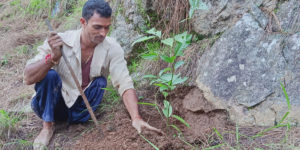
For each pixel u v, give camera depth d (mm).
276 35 3104
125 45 4109
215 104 3100
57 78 2977
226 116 3018
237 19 3436
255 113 2902
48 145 3045
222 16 3516
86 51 3039
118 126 3123
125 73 3117
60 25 5734
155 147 2652
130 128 3012
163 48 3898
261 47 3115
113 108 3445
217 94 3125
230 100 3043
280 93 2869
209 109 3109
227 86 3109
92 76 3158
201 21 3654
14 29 6125
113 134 3004
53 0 6184
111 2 4688
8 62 5043
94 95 3201
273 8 3238
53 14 6160
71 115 3213
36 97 3045
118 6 4379
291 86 2855
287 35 3061
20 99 4008
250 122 2887
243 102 2977
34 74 2807
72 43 2988
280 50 3020
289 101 2807
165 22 3959
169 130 3096
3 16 6703
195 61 3500
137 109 3016
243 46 3197
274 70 2975
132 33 4098
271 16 3225
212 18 3580
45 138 3041
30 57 5121
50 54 2750
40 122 3455
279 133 2693
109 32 4414
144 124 2887
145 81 3748
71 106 3146
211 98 3143
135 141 2832
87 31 2871
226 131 2834
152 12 4008
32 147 3062
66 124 3297
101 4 2750
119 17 4262
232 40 3273
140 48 4070
